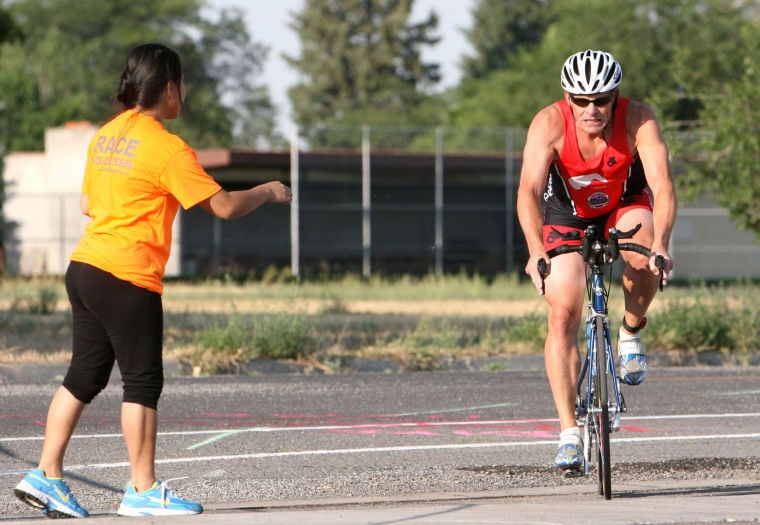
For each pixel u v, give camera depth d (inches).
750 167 2504.9
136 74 711.1
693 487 875.4
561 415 848.9
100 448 1058.7
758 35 2613.2
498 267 5054.1
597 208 892.6
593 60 825.5
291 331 1804.9
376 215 4940.9
